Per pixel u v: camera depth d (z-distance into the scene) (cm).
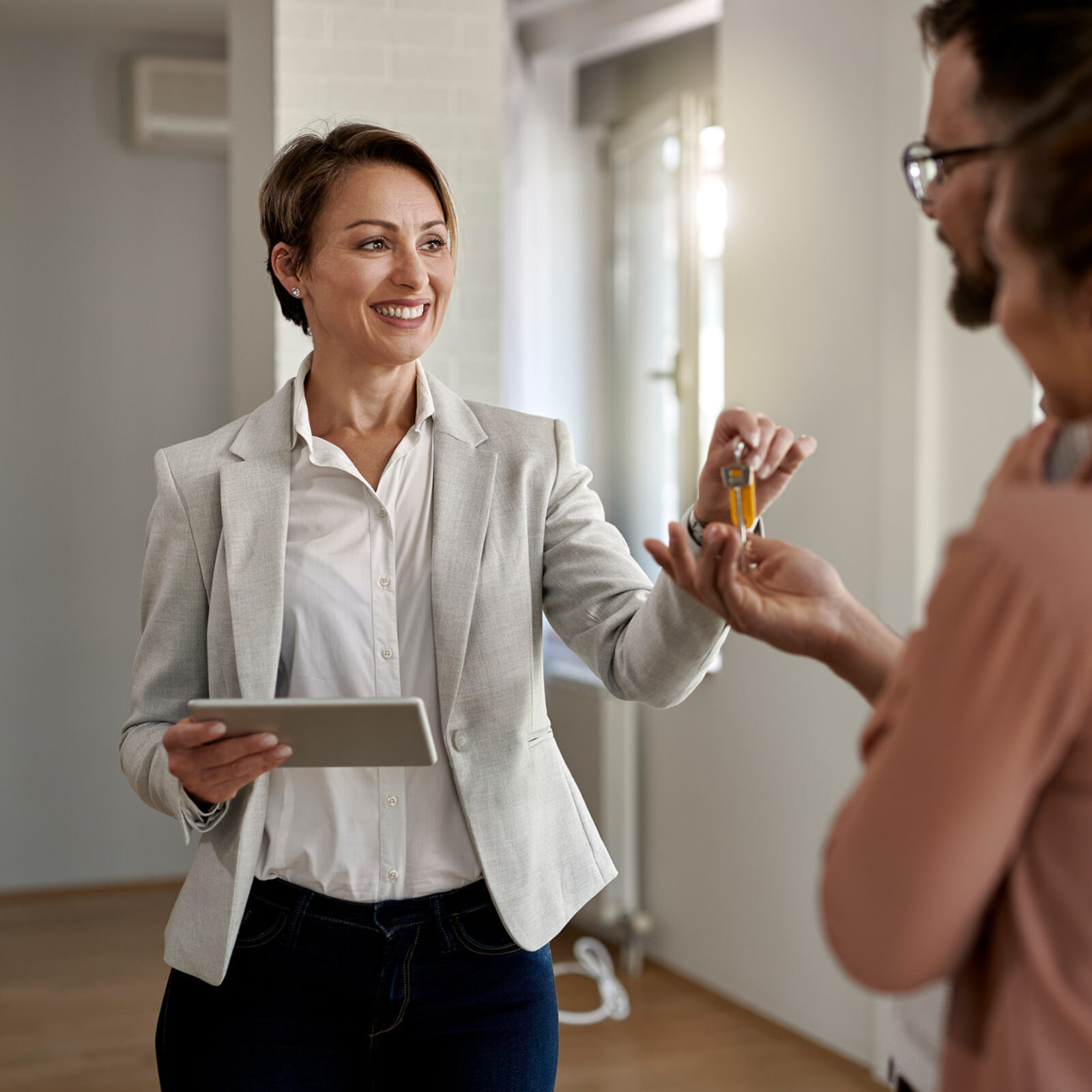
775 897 309
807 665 297
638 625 138
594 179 400
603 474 400
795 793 302
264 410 155
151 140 414
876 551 279
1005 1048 71
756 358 316
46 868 424
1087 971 68
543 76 403
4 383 415
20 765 421
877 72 276
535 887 144
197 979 145
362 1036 142
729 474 118
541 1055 146
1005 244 73
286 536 147
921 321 264
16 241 414
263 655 142
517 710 145
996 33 79
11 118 412
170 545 149
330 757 124
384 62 316
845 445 288
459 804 145
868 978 69
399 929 141
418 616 147
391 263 145
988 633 67
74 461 421
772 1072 285
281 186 151
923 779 67
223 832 143
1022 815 67
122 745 148
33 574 420
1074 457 73
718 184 353
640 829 357
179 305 427
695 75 363
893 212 271
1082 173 68
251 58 318
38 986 341
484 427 156
